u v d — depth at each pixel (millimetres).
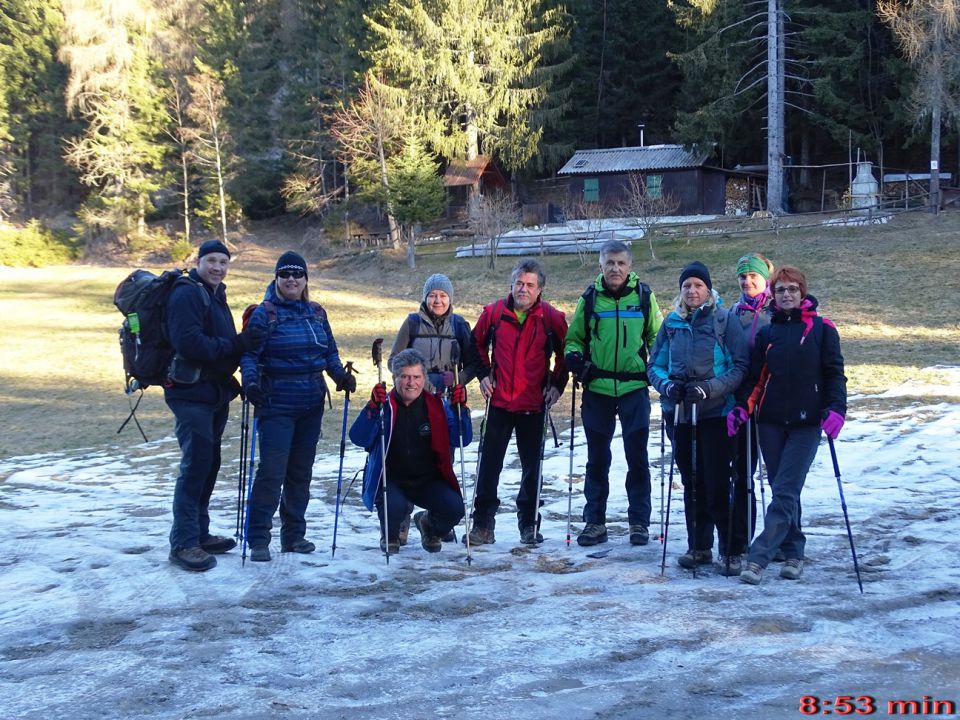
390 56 43250
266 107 55594
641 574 5703
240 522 6625
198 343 5730
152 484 11211
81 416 18312
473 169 44281
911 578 5336
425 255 40812
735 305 6348
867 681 3834
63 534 7484
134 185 52500
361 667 4160
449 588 5418
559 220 44344
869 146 40375
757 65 39000
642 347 6633
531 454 6883
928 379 15133
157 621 4875
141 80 53344
